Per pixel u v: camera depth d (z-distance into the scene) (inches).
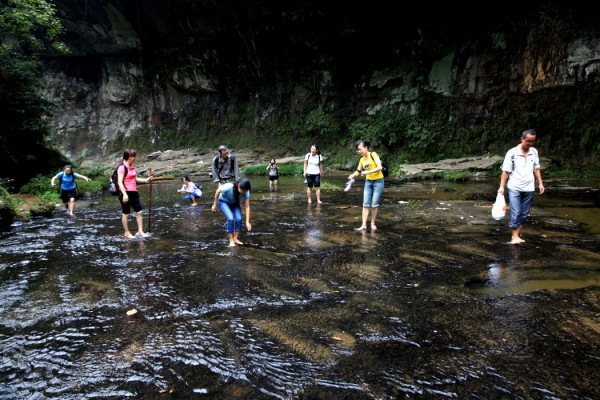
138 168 1085.1
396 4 885.2
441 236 258.2
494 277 177.5
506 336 123.5
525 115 761.0
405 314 141.2
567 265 191.2
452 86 874.1
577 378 101.0
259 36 1093.1
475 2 810.2
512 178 232.8
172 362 113.3
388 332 128.0
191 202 471.8
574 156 695.7
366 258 211.0
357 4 909.8
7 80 618.2
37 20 630.5
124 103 1435.8
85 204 478.3
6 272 200.2
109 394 99.4
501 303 148.9
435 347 118.0
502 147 781.3
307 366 109.7
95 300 160.9
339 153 1007.6
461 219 316.2
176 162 1117.7
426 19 882.1
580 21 702.5
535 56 761.0
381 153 919.0
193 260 214.7
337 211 370.0
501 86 809.5
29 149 654.5
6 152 593.6
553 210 354.3
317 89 1101.7
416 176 708.0
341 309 146.7
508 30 792.3
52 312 149.7
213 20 1104.8
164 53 1285.7
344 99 1051.9
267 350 118.6
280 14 994.7
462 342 120.5
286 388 100.1
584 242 235.6
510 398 93.9
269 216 349.1
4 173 588.1
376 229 284.2
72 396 98.8
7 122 622.2
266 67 1171.3
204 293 165.5
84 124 1444.4
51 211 412.2
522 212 232.2
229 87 1288.1
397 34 935.7
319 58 1061.1
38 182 564.7
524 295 156.1
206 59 1238.9
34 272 199.6
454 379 101.9
